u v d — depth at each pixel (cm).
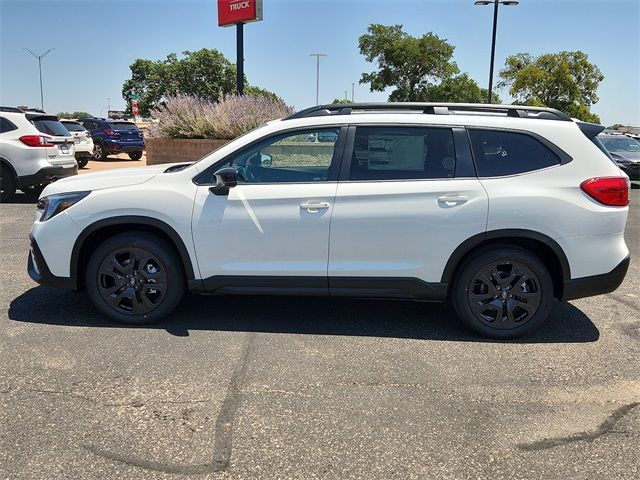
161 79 6103
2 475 271
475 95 5416
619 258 431
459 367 396
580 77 4081
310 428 316
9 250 722
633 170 1537
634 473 280
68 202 450
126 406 336
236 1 1831
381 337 449
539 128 435
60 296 534
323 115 452
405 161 437
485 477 276
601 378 381
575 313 514
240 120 1608
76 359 398
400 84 5491
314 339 443
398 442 304
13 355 403
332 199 430
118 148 2277
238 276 445
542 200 421
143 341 432
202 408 336
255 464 284
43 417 323
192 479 271
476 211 423
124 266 455
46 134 1126
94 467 279
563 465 286
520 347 433
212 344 429
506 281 439
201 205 438
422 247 430
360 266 436
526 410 339
